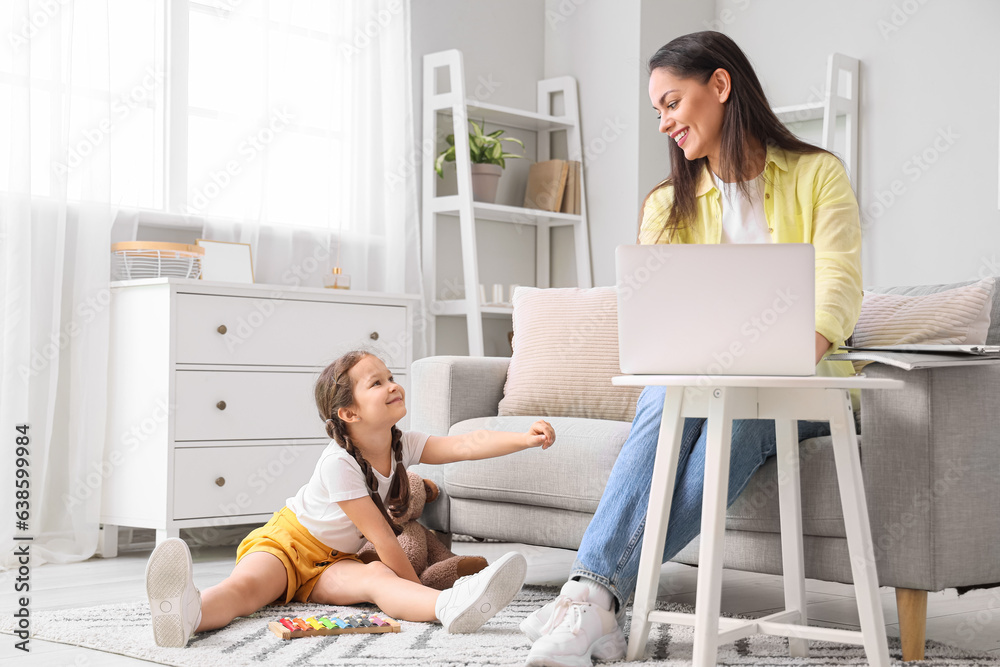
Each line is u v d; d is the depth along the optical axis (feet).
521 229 13.94
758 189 5.65
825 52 12.96
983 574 5.19
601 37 13.56
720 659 4.98
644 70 13.10
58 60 9.20
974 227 11.70
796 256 4.36
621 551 4.98
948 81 11.95
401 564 6.10
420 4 12.77
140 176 10.12
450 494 7.45
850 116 12.51
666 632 5.47
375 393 6.19
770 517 5.48
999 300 6.43
